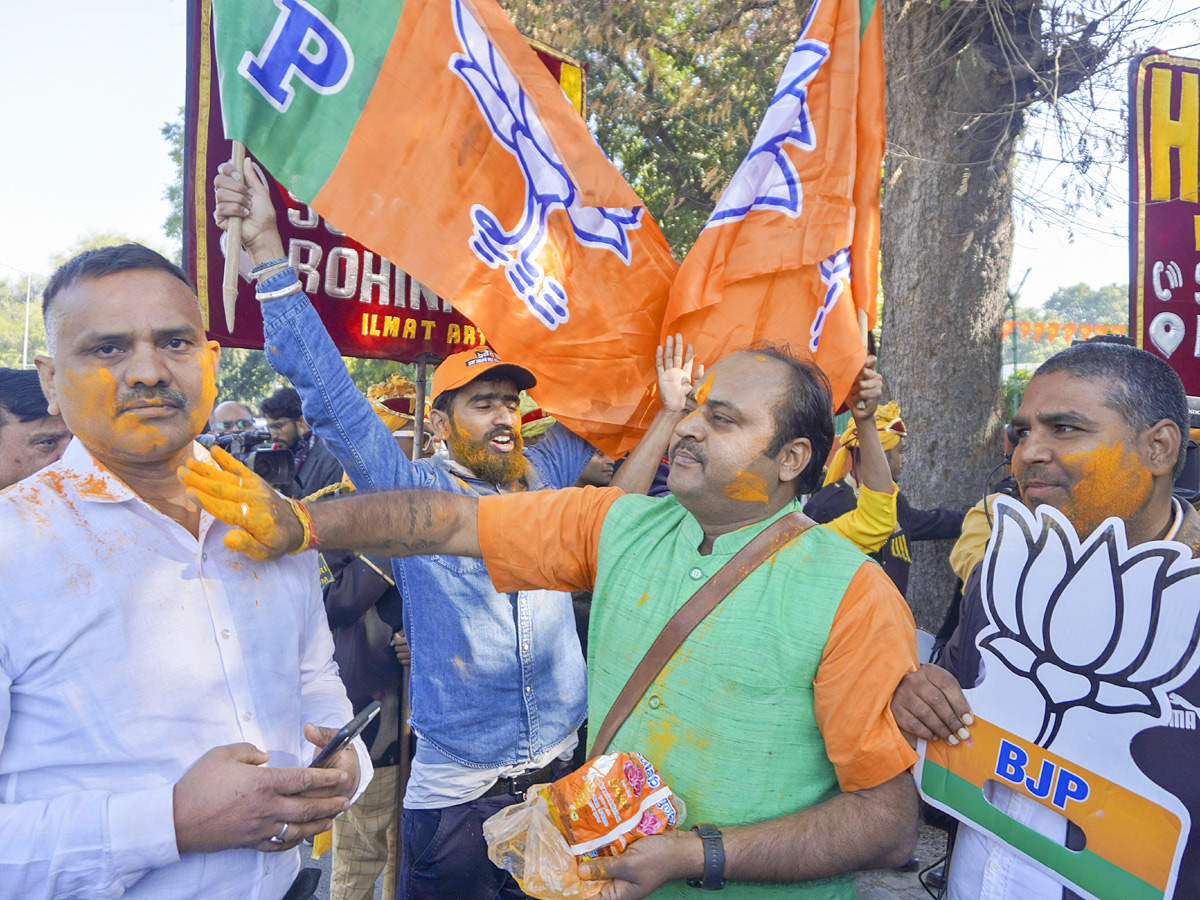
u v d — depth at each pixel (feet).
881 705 4.80
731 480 5.25
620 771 4.85
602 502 5.92
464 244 8.32
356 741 5.83
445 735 8.13
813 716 4.99
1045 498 5.25
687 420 5.44
